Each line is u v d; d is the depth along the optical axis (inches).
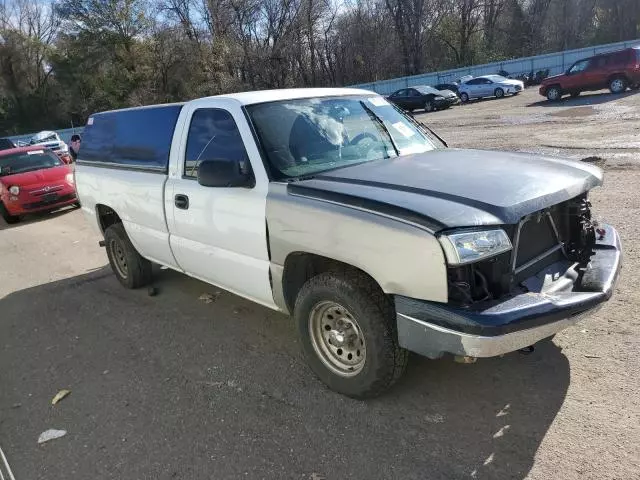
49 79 2426.2
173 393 150.6
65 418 144.9
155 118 195.3
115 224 233.8
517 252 120.2
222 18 1891.0
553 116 692.7
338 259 125.2
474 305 109.0
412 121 186.7
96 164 235.3
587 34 2290.8
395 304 116.5
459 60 2279.8
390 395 136.7
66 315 222.2
